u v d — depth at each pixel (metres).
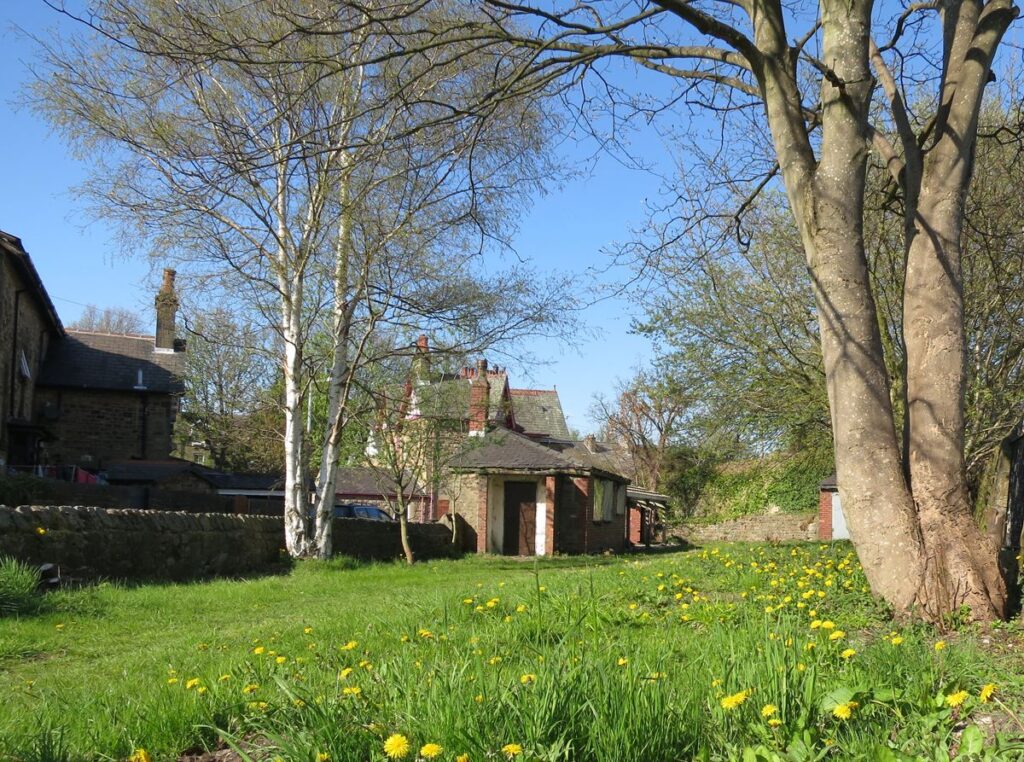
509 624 6.89
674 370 17.44
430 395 22.58
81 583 12.48
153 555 14.44
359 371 21.55
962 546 6.93
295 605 11.73
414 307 18.58
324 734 3.52
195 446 43.94
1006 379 14.59
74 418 35.03
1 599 9.88
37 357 33.03
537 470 29.19
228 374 35.97
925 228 7.71
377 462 24.95
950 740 3.76
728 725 3.83
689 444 21.45
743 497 40.81
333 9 9.30
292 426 19.12
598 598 8.27
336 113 14.18
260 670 5.51
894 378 14.73
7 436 27.08
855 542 7.36
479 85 13.03
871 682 4.28
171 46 8.80
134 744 4.12
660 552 33.44
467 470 29.20
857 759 3.29
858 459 7.30
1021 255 13.09
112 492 21.00
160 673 6.40
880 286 14.66
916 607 6.84
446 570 18.77
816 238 7.70
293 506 19.03
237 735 4.26
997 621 6.62
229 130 11.98
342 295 19.33
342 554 20.69
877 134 8.91
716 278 16.31
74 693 5.70
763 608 7.41
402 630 7.34
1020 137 11.63
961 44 7.86
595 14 9.77
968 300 13.99
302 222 18.36
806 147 8.02
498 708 3.70
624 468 55.25
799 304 16.20
